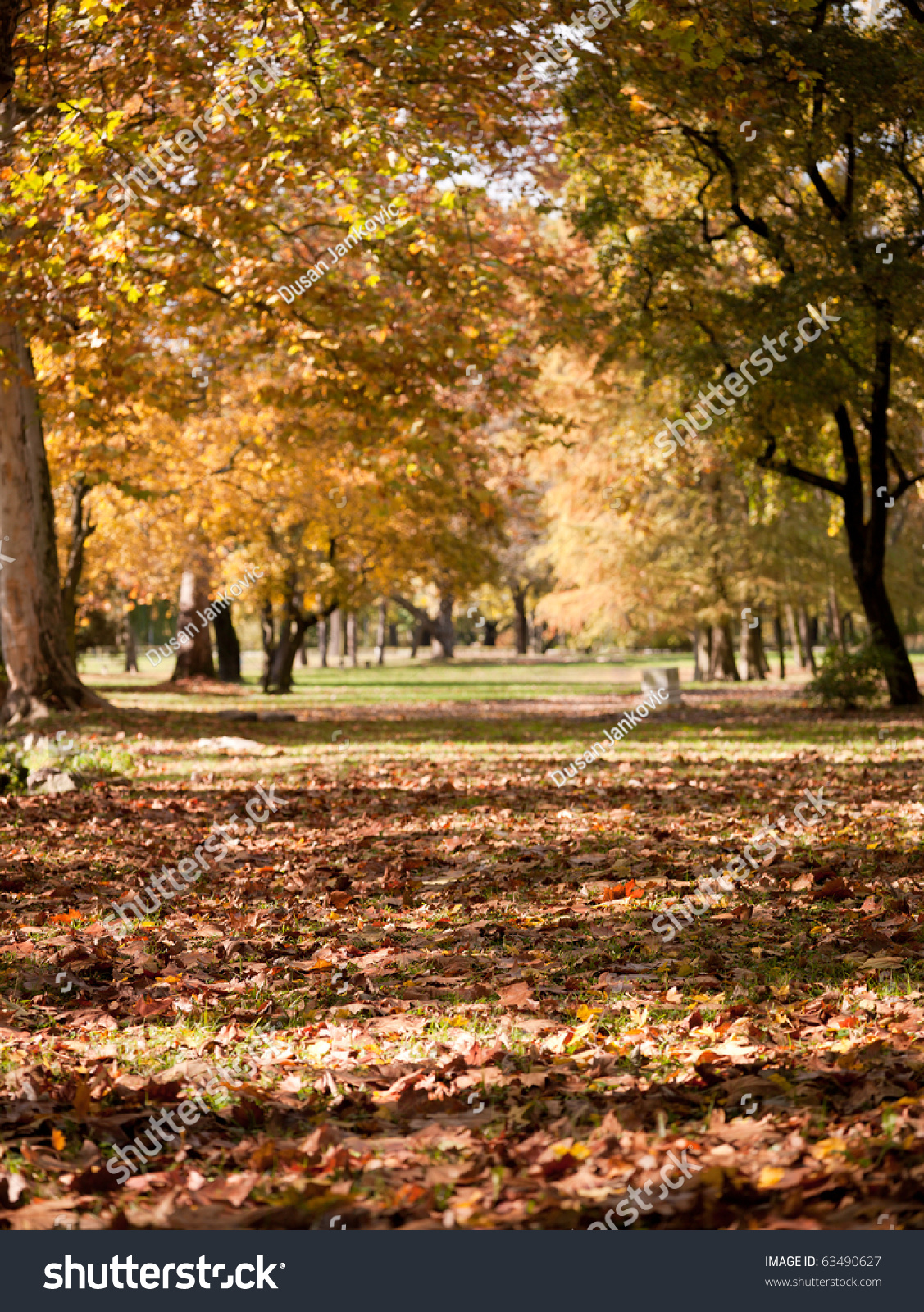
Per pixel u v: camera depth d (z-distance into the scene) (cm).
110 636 5056
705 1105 356
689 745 1622
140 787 1214
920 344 2139
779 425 2003
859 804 970
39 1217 291
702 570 3538
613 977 503
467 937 574
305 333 1420
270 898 685
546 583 5759
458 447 1928
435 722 2266
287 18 1116
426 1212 289
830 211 1856
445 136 1227
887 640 2297
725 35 1070
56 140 1087
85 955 550
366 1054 414
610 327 1978
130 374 1467
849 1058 378
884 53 1493
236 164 1230
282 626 3516
